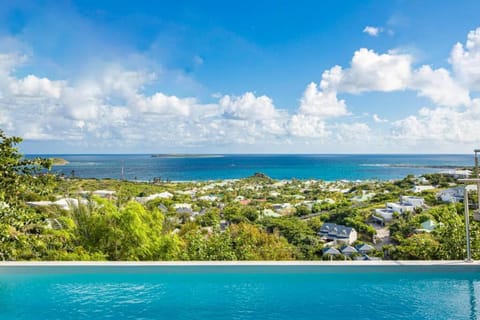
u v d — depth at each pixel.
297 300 4.61
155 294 4.80
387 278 5.18
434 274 5.14
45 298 4.65
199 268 5.27
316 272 5.24
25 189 6.26
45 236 6.49
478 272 5.09
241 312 4.26
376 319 4.04
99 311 4.32
